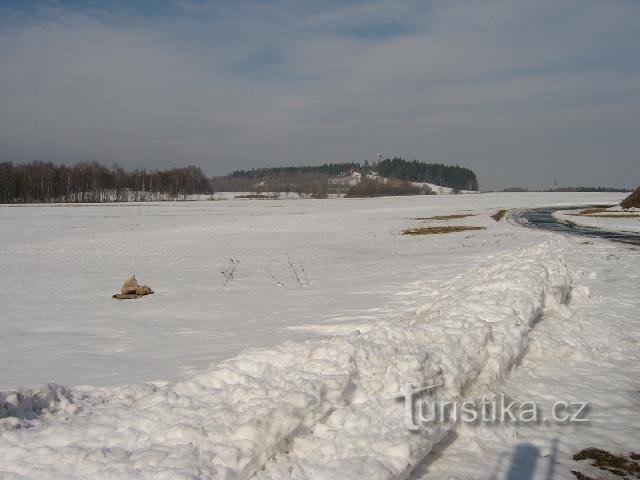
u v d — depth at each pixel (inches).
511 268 409.4
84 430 167.6
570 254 732.0
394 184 5876.0
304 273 684.7
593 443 187.3
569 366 265.7
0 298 559.5
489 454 179.3
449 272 625.6
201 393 190.5
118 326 408.8
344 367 199.2
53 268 823.1
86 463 150.4
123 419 172.9
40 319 444.1
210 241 1236.5
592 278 524.7
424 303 429.4
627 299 414.3
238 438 157.0
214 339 349.4
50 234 1424.7
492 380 232.7
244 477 149.1
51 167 4539.9
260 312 437.4
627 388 237.6
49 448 157.5
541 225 1465.3
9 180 4065.0
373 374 203.2
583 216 1817.2
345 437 166.4
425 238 1200.8
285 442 164.7
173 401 185.3
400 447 159.8
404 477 156.3
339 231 1473.9
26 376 282.0
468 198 3779.5
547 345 285.4
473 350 234.5
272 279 647.8
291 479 151.3
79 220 1943.9
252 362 214.4
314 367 200.5
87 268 819.4
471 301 304.0
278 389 182.9
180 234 1414.9
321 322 383.6
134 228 1608.0
